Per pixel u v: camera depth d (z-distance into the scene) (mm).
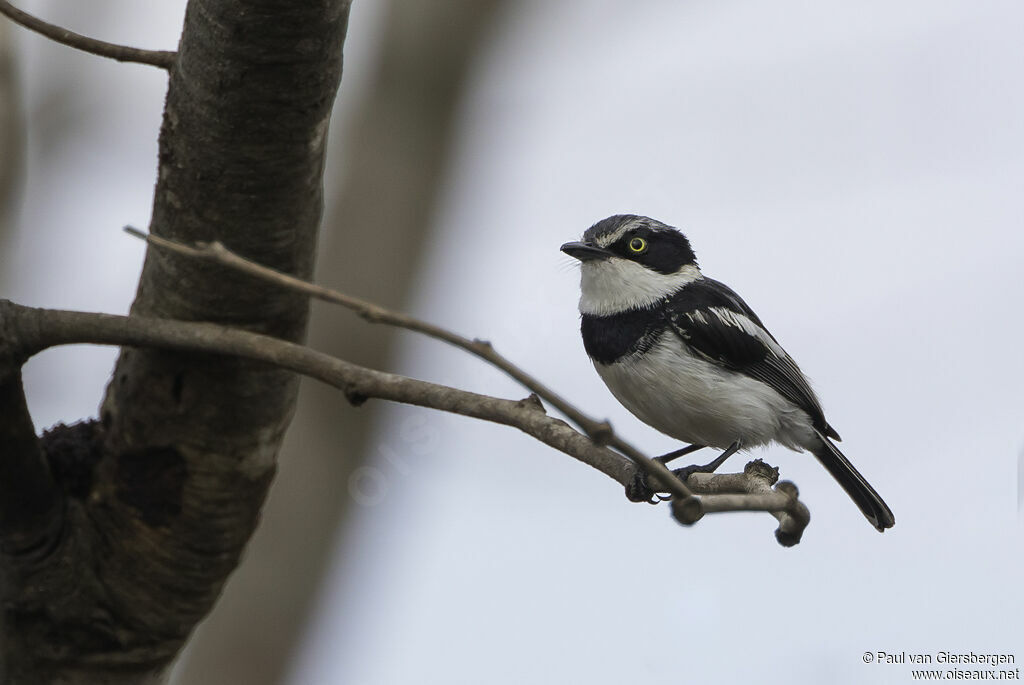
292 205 7734
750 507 6527
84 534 8445
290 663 15430
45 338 7645
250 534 8750
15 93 12609
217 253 6297
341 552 15516
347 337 15789
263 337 7695
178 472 8391
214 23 7004
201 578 8609
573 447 7348
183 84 7410
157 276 8086
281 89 7176
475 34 16219
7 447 7801
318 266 16062
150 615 8648
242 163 7477
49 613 8516
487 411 7602
